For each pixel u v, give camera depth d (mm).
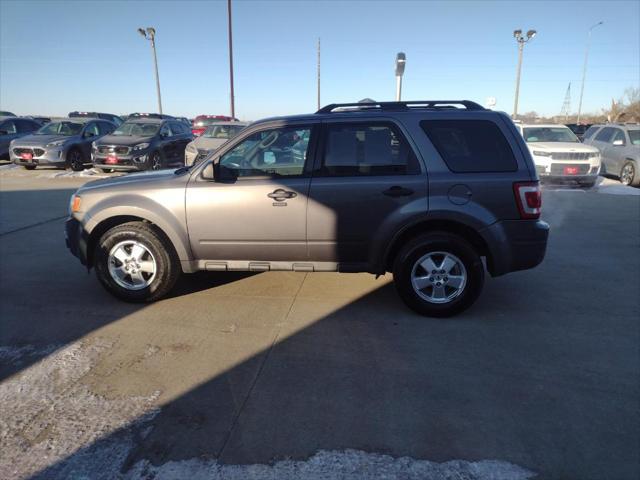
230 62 20922
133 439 2748
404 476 2471
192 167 4598
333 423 2898
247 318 4414
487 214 4180
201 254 4559
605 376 3438
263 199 4355
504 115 4320
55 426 2861
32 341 3947
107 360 3643
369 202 4258
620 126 14398
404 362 3623
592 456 2623
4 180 14156
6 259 6242
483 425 2883
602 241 7328
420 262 4285
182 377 3406
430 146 4246
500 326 4250
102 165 14867
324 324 4281
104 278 4648
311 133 4363
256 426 2865
